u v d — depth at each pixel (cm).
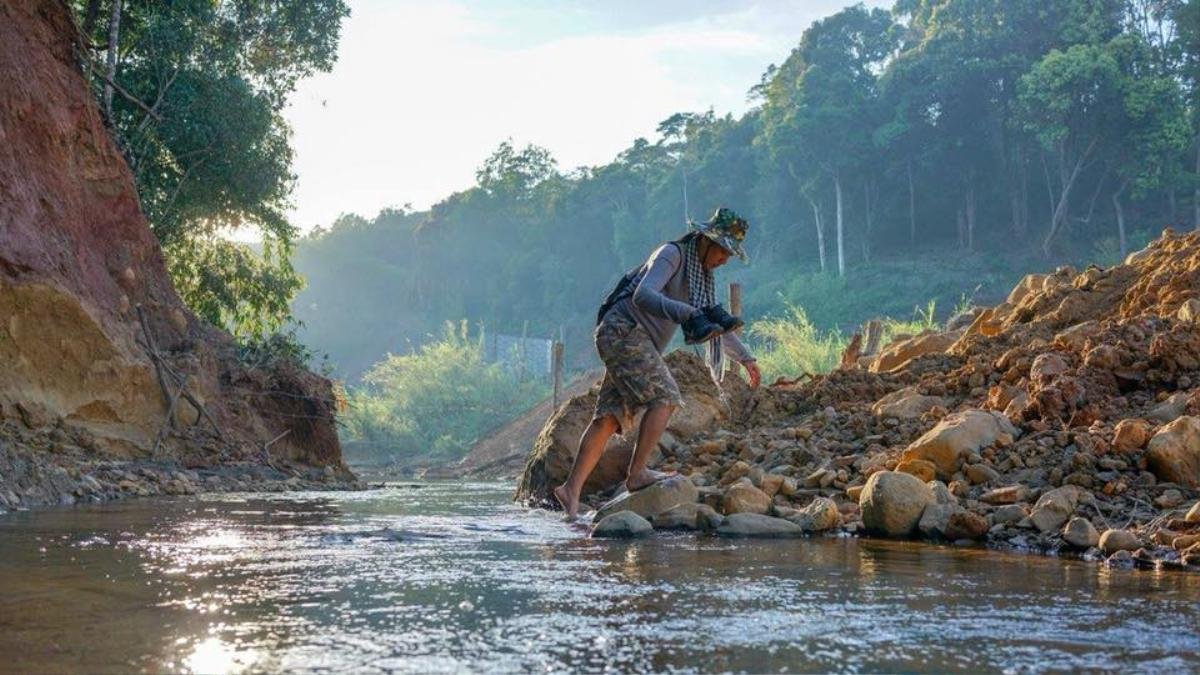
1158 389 668
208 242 2156
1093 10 7306
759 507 570
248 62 2022
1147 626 273
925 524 506
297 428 1495
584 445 594
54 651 237
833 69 8300
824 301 7694
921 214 8431
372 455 4309
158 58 1817
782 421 841
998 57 7450
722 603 305
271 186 1973
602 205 11412
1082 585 349
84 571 364
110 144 1334
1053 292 988
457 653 237
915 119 7619
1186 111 7231
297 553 423
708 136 10325
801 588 336
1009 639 256
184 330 1359
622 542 482
